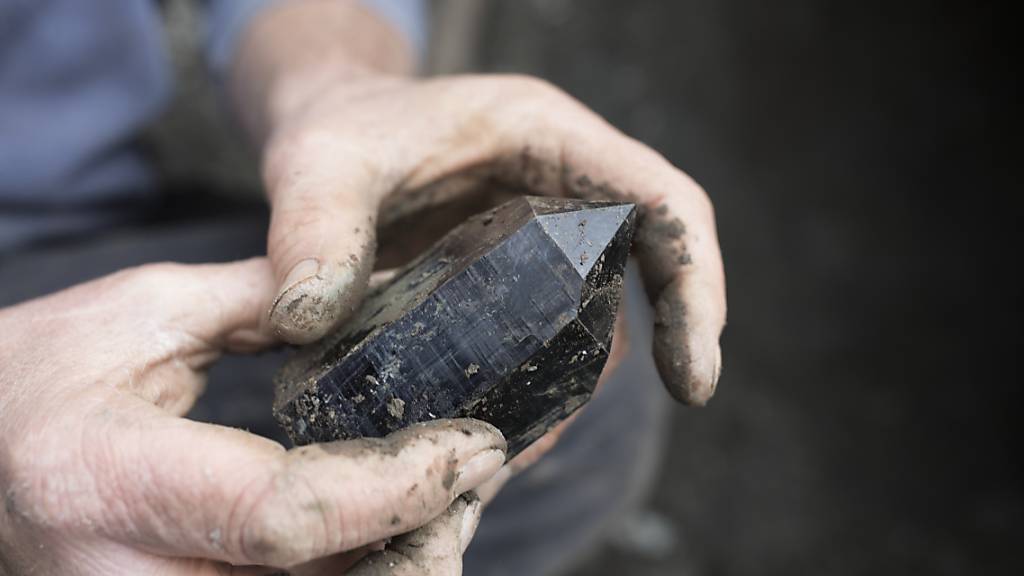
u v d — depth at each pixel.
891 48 0.74
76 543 0.27
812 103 0.71
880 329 0.61
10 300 0.38
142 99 0.45
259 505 0.25
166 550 0.26
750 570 0.53
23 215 0.43
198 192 0.49
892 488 0.55
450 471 0.26
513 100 0.33
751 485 0.55
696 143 0.68
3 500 0.27
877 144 0.69
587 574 0.52
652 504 0.55
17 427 0.27
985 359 0.60
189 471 0.25
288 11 0.47
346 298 0.29
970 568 0.52
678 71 0.71
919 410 0.58
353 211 0.31
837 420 0.58
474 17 0.68
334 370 0.28
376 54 0.46
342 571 0.29
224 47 0.48
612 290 0.27
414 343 0.27
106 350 0.29
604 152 0.33
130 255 0.40
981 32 0.74
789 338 0.60
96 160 0.44
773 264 0.63
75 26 0.42
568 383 0.27
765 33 0.73
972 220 0.66
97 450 0.26
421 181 0.34
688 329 0.30
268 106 0.43
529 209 0.28
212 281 0.31
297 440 0.28
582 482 0.40
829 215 0.66
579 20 0.72
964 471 0.56
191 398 0.31
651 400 0.41
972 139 0.70
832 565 0.53
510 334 0.27
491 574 0.41
